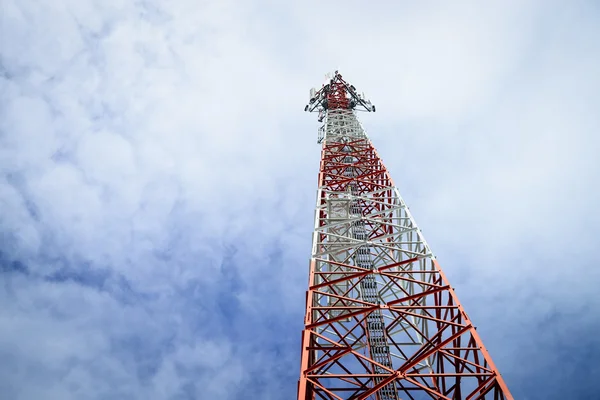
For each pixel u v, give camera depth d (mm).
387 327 29297
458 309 27047
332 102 72000
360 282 31562
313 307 28594
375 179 46469
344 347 25250
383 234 38562
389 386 24125
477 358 24594
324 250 35562
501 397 22250
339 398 22953
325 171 48781
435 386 27859
